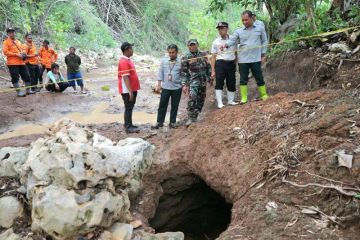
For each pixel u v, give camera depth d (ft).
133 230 15.49
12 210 15.07
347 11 25.70
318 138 15.51
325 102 18.35
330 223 12.42
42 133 26.03
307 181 14.03
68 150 14.83
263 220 13.17
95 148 15.39
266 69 27.17
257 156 16.61
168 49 22.30
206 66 22.57
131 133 23.29
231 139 18.53
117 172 15.55
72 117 29.78
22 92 33.27
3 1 44.83
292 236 12.13
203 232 22.50
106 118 29.27
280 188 14.40
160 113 23.80
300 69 24.36
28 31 47.32
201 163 18.86
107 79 43.78
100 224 14.26
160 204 20.06
